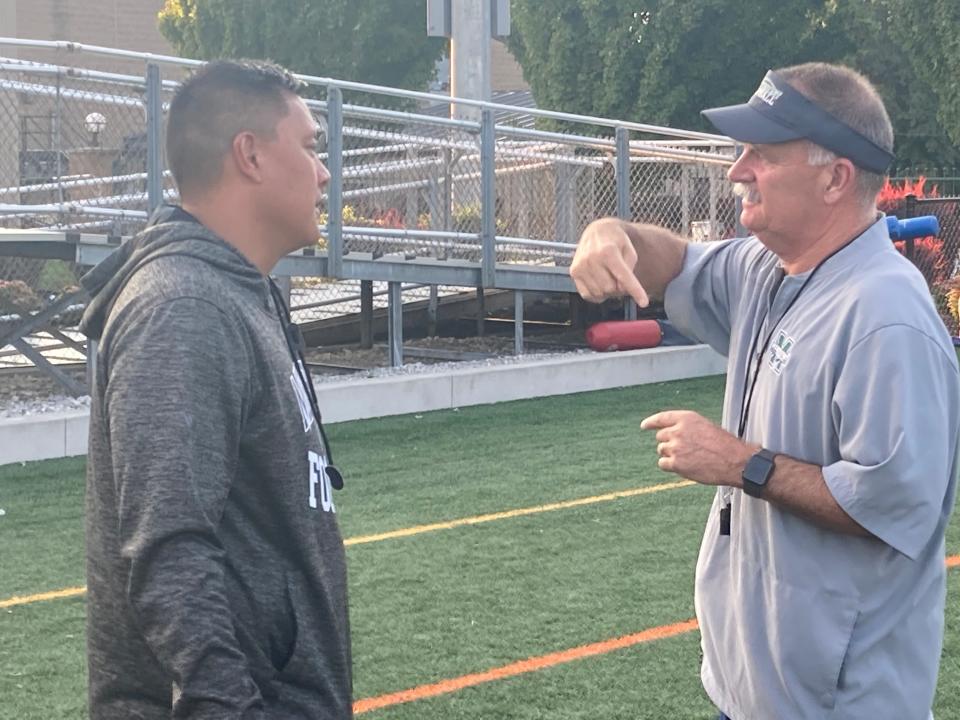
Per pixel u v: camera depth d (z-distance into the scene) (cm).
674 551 641
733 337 266
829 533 237
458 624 535
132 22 3462
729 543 259
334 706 210
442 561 623
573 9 2420
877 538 231
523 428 959
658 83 2345
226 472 193
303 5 2739
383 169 1074
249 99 212
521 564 618
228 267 203
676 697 459
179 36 2939
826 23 2397
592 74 2417
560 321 1416
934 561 243
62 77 878
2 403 978
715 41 2353
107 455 199
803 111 237
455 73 1493
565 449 884
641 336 1239
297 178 215
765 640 244
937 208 1432
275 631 204
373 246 1085
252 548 203
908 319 228
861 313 230
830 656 236
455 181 1124
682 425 244
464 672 483
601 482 787
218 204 213
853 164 238
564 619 541
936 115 2373
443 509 723
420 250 1129
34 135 894
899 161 2480
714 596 260
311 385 225
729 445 240
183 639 182
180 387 189
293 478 205
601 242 272
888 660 238
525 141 1191
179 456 186
